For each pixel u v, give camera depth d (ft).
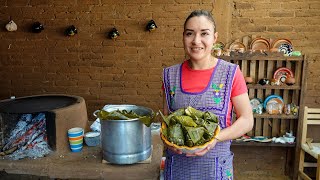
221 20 9.73
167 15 9.89
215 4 9.69
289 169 10.06
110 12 10.07
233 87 4.20
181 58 10.09
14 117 6.80
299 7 9.43
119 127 5.21
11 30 10.37
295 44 9.62
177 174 4.45
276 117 9.25
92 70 10.51
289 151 9.96
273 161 10.19
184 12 9.83
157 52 10.15
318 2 9.34
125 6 9.99
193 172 4.32
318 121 9.09
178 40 10.00
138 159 5.43
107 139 5.39
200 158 4.26
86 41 10.34
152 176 5.34
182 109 4.21
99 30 10.22
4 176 7.68
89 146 6.46
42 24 10.38
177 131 3.93
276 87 9.15
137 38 10.13
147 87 10.42
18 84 10.87
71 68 10.58
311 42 9.55
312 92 9.78
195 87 4.29
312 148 8.74
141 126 5.36
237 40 9.75
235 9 9.69
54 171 5.55
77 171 5.48
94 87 10.61
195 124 3.93
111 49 10.30
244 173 10.21
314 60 9.64
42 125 6.63
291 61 9.43
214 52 9.20
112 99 10.61
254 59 9.07
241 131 4.08
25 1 10.32
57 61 10.59
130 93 10.52
